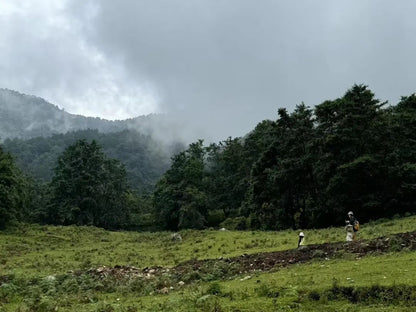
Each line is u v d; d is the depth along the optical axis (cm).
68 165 8800
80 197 8588
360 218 4422
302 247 2020
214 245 3212
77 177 8600
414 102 5244
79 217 8244
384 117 4741
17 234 4656
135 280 1909
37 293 1709
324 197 4762
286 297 1205
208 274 1850
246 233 3888
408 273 1250
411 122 4881
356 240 2064
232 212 7906
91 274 2111
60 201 8569
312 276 1424
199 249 3116
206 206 8081
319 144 4803
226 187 8269
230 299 1282
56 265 2722
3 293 1736
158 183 9394
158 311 1264
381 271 1322
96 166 9031
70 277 2030
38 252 3584
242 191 7812
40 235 4638
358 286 1173
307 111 5288
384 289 1139
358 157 4303
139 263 2714
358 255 1716
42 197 9744
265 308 1127
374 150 4544
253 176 5562
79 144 9212
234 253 2555
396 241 1750
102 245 4191
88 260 2825
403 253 1602
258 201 5503
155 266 2361
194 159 8538
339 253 1783
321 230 3391
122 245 4128
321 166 4609
